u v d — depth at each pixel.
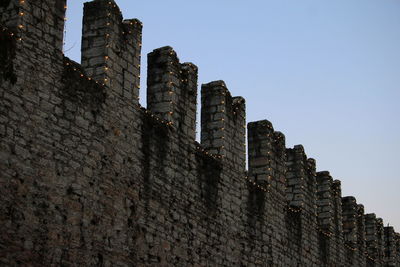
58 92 26.59
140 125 30.59
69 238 26.00
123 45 30.30
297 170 44.44
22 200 24.45
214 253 33.97
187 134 33.50
